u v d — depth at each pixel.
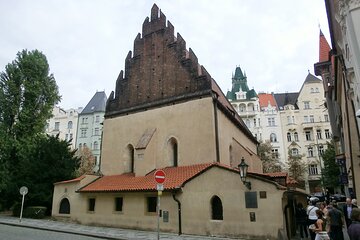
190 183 16.92
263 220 14.27
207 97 21.12
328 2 15.12
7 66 35.34
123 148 24.19
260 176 15.79
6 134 32.34
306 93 74.50
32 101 35.03
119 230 17.98
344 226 20.27
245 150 26.94
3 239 13.54
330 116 35.41
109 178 22.86
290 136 72.31
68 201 23.06
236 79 81.88
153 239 14.25
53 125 74.38
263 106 77.38
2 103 33.50
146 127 23.52
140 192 18.70
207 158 19.91
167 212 17.22
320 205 12.38
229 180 15.74
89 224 20.78
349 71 13.13
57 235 15.53
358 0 11.80
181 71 23.12
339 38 15.98
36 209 25.66
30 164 28.59
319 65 37.66
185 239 14.34
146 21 26.80
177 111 22.28
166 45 24.69
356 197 19.12
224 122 23.06
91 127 70.81
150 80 24.77
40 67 36.34
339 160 28.44
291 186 16.59
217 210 15.93
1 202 31.05
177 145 21.56
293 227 16.39
